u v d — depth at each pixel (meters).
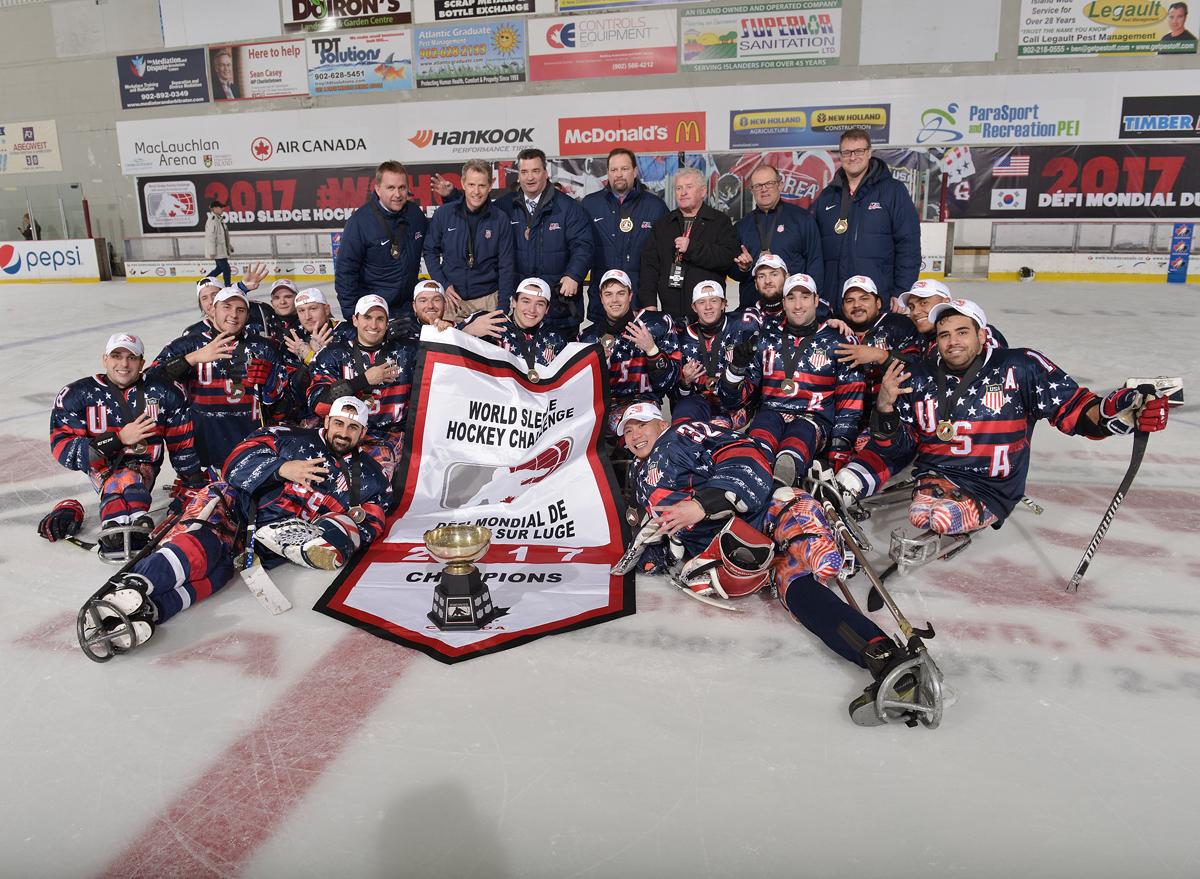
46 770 2.64
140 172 19.45
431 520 4.32
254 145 18.81
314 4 17.88
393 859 2.25
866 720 2.77
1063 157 15.56
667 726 2.79
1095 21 14.99
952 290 14.58
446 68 17.67
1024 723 2.79
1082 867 2.18
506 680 3.08
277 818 2.42
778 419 4.68
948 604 3.62
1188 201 15.16
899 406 4.08
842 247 5.92
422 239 6.32
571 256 6.06
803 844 2.27
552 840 2.30
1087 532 4.38
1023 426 3.92
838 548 3.29
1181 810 2.38
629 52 16.88
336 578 3.87
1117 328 10.41
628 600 3.64
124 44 18.89
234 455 3.91
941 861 2.20
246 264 19.33
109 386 4.46
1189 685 2.99
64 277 19.69
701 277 5.80
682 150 17.12
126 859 2.28
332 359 4.96
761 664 3.16
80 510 4.53
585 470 4.56
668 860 2.22
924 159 16.16
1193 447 5.77
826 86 16.28
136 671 3.19
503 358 4.48
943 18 15.54
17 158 20.02
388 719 2.87
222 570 3.67
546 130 17.58
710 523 3.63
